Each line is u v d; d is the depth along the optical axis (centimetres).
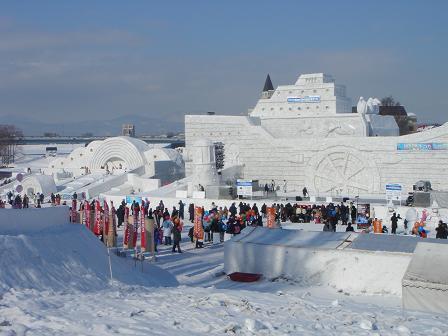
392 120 8169
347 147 6125
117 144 8175
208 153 6053
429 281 1750
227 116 6906
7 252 1895
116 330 1156
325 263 2319
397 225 4012
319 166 6306
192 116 7112
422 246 2050
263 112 7812
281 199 5281
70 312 1356
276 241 2516
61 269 1984
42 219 2342
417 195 4509
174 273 2622
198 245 3334
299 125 7319
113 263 2272
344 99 7856
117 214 4356
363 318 1397
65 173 8288
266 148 6644
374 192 5984
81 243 2258
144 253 3066
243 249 2531
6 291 1672
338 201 5156
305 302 1675
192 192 5625
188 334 1151
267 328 1230
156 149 8038
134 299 1596
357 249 2288
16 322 1236
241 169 6762
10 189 6950
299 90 7650
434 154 5681
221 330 1183
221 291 1880
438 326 1336
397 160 5869
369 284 2222
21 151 16100
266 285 2350
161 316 1326
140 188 7044
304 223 4228
